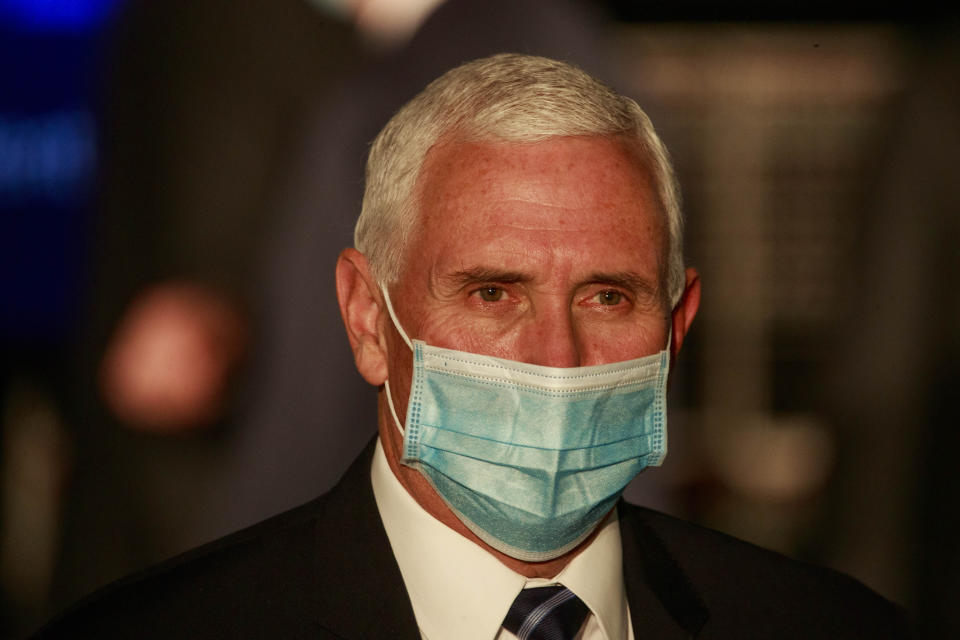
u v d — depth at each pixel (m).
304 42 19.97
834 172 32.75
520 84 8.97
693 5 32.12
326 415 16.39
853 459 22.38
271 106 20.67
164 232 20.45
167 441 17.19
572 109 8.88
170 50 20.95
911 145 22.67
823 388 28.77
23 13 25.53
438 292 8.98
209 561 9.52
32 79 25.84
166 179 20.88
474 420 9.08
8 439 26.73
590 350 9.15
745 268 33.34
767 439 31.72
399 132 9.33
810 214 33.00
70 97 25.83
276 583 9.29
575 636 9.37
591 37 17.47
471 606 9.20
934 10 31.67
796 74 32.47
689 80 32.56
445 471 9.14
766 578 10.61
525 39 16.81
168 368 16.89
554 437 8.95
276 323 16.73
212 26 20.72
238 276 18.06
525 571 9.43
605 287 9.05
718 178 33.00
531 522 9.07
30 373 26.80
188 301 17.31
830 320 32.78
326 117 17.02
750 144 32.88
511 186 8.74
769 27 32.38
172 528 17.14
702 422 32.38
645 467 9.52
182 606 9.16
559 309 8.80
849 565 22.39
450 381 9.06
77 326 20.72
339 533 9.49
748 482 30.70
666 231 9.31
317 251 16.62
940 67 23.25
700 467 30.30
